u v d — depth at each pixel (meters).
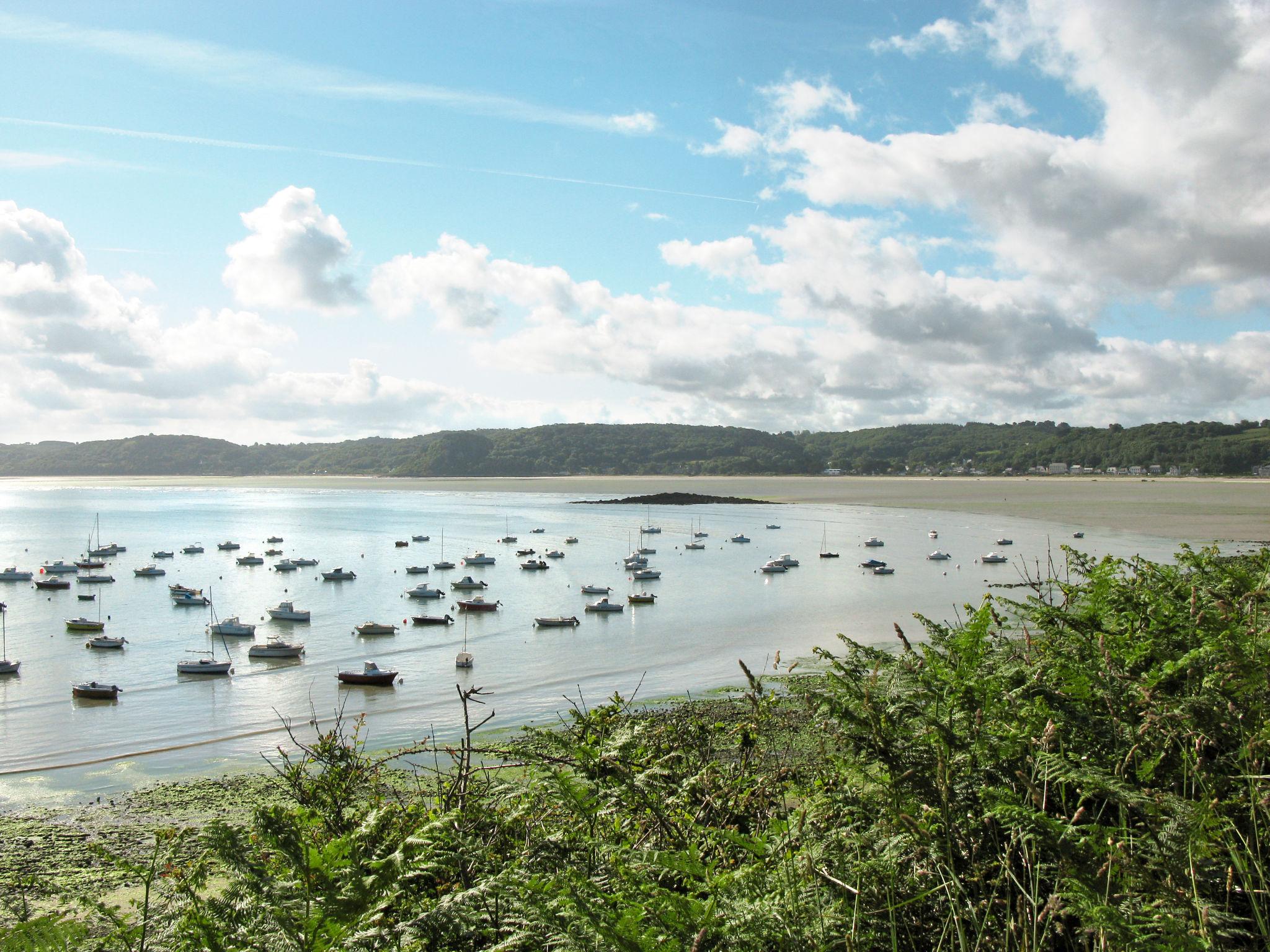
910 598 60.25
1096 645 4.17
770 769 5.05
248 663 44.66
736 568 81.62
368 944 3.04
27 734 31.52
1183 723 3.43
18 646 49.53
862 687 3.64
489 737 25.97
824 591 65.44
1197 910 2.55
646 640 48.25
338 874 3.30
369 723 32.12
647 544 104.94
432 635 52.34
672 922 2.81
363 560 95.19
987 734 3.36
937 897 3.17
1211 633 4.08
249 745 29.77
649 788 4.41
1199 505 138.62
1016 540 94.31
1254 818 3.05
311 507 183.25
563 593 69.56
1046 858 3.20
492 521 143.38
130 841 20.66
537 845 3.81
